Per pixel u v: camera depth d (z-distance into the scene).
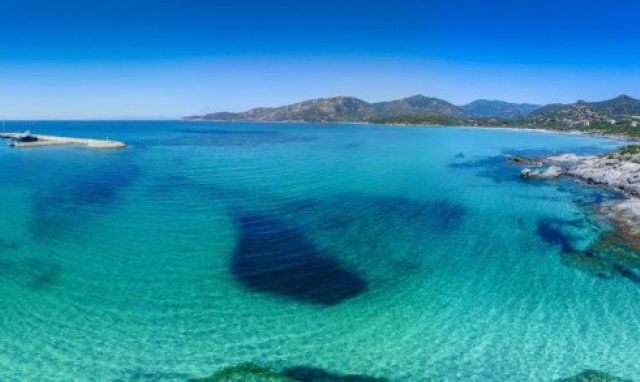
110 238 28.72
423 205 39.69
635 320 18.48
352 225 32.62
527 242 28.83
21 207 37.03
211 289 21.25
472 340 17.02
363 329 17.81
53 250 26.34
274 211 36.44
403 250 27.20
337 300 20.36
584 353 16.06
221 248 26.98
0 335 16.92
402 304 20.02
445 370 15.14
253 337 17.06
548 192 45.81
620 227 31.55
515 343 16.78
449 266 24.62
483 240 29.27
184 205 38.25
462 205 39.75
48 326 17.62
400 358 15.82
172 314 18.77
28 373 14.69
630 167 51.59
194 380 14.48
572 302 20.20
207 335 17.12
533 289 21.61
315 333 17.44
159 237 29.00
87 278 22.36
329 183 50.41
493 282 22.48
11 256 25.23
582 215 35.34
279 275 23.12
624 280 22.66
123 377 14.57
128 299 20.06
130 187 46.91
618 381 14.47
